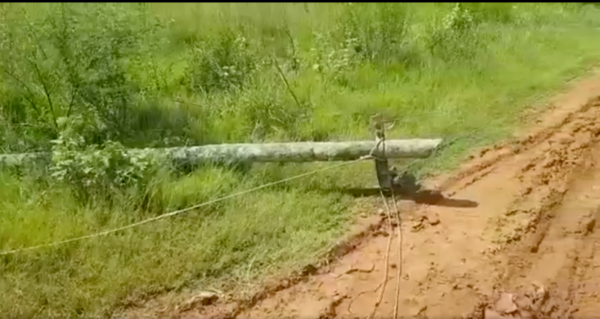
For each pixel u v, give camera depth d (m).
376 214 4.40
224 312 3.56
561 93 6.21
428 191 4.65
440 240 4.10
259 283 3.76
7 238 4.02
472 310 3.49
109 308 3.57
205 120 5.80
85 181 4.43
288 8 9.64
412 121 5.71
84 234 4.08
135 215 4.28
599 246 3.98
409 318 3.46
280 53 7.68
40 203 4.36
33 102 5.71
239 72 6.65
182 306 3.60
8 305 3.52
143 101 6.11
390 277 3.78
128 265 3.84
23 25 7.01
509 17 8.64
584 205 4.39
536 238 4.07
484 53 7.18
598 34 7.77
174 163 4.84
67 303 3.57
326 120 5.66
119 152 4.58
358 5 9.16
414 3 9.59
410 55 7.23
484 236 4.11
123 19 7.84
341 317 3.49
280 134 5.54
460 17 8.11
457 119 5.72
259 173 4.77
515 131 5.49
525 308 3.48
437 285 3.70
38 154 4.89
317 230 4.23
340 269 3.88
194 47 7.53
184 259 3.89
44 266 3.82
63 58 5.93
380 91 6.37
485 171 4.89
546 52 7.22
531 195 4.54
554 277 3.72
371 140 5.00
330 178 4.74
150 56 7.19
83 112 5.53
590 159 4.97
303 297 3.66
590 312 3.45
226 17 8.95
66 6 8.71
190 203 4.45
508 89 6.30
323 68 6.84
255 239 4.10
